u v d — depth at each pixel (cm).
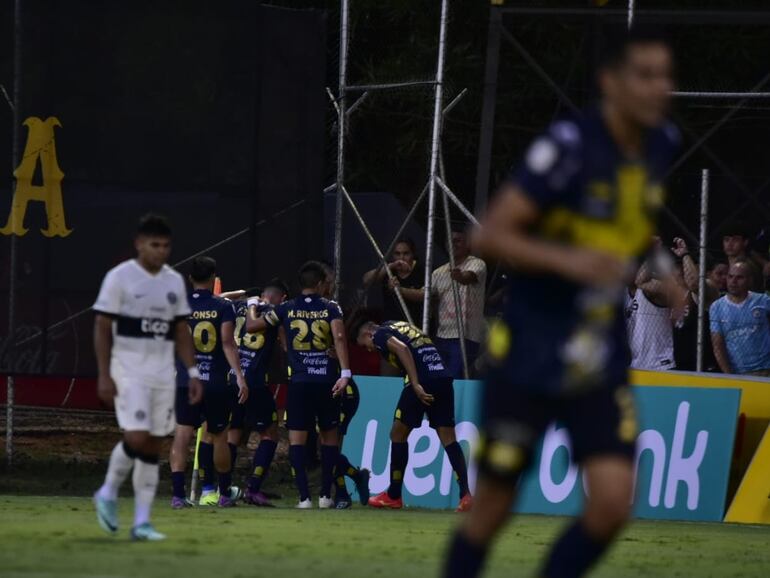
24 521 3609
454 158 7381
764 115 6097
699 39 7175
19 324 5600
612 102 1648
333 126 6731
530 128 6725
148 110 5725
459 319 5544
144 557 2666
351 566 2648
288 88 5866
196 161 5766
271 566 2583
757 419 5091
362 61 7800
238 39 5803
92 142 5666
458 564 1717
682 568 2948
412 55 7481
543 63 6569
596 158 1631
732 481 5081
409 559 2856
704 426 4988
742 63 7225
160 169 5734
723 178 5938
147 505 3097
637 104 1620
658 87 1612
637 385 5144
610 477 1641
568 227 1642
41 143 5612
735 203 5938
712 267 5766
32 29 5606
